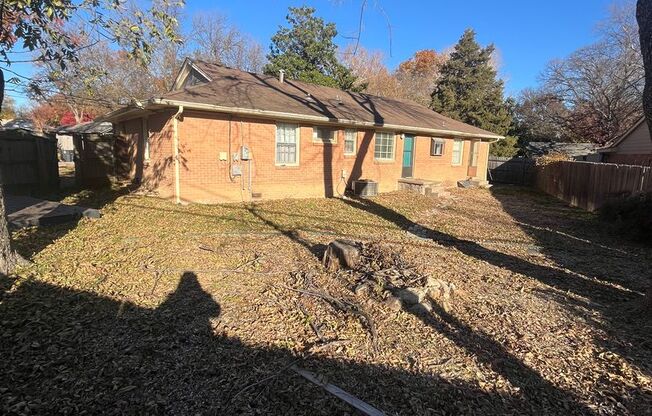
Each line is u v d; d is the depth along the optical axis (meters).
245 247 6.15
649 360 3.14
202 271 4.95
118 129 15.08
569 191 14.12
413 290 4.10
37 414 2.36
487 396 2.67
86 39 6.05
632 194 9.76
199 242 6.32
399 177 15.49
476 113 31.50
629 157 18.80
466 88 33.00
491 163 24.05
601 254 6.81
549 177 17.38
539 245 7.41
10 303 3.75
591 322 3.85
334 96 15.67
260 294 4.28
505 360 3.13
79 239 6.16
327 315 3.81
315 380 2.77
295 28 30.70
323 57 30.45
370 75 34.12
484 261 6.04
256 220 8.37
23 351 3.00
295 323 3.64
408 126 14.35
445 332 3.56
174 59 28.55
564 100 30.55
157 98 8.77
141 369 2.85
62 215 7.18
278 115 10.65
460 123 20.03
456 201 13.57
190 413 2.42
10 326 3.35
